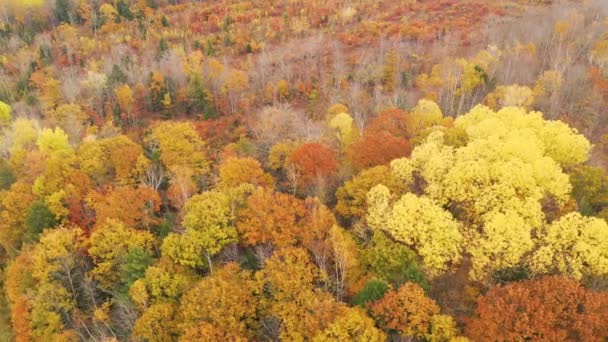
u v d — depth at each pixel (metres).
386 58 125.69
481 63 107.69
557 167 60.19
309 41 146.12
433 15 159.75
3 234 74.69
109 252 63.44
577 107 93.62
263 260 57.44
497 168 59.41
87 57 149.25
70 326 60.56
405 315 46.56
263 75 125.56
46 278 61.28
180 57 134.62
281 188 73.94
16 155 87.75
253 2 182.62
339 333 45.06
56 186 76.69
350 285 54.38
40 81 128.75
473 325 46.38
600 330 42.81
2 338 66.56
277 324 51.12
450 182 59.62
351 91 110.81
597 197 61.38
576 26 119.31
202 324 49.06
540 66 112.06
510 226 52.56
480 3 162.12
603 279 49.88
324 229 58.16
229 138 101.12
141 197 69.69
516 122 71.50
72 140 98.88
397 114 84.44
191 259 59.41
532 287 46.25
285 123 93.31
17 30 166.25
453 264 54.28
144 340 54.31
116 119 112.94
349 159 73.19
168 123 93.75
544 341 42.28
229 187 69.62
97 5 180.62
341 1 176.88
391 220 55.78
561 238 52.12
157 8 185.38
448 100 103.69
